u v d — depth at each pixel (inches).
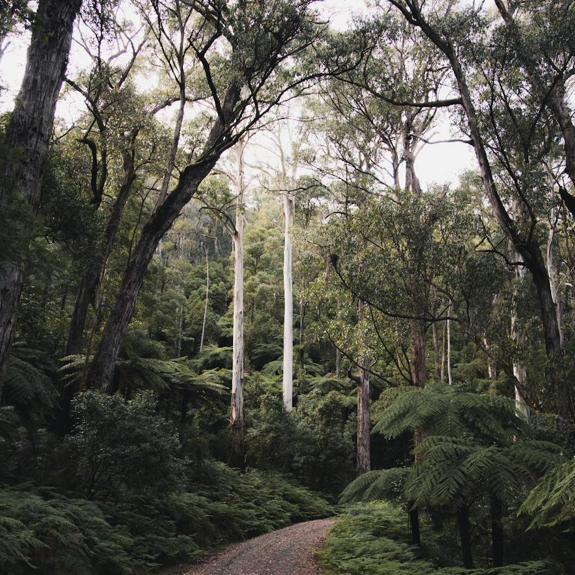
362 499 309.4
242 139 965.8
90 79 555.2
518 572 222.1
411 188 655.8
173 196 485.1
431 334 1477.6
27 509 241.0
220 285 1924.2
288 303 1114.1
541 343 672.4
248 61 497.0
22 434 382.9
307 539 456.8
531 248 475.8
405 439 1125.1
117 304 461.1
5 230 180.1
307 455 881.5
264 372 1489.9
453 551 335.9
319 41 527.2
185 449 553.3
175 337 1464.1
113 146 585.9
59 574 223.9
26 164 277.4
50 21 296.8
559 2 489.4
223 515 457.7
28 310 553.3
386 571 285.9
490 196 479.5
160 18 481.4
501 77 500.7
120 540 282.2
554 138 551.5
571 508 173.3
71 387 491.5
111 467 331.6
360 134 693.9
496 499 250.7
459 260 507.5
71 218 464.4
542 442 263.4
